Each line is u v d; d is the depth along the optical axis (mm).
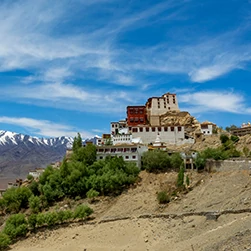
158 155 121500
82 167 118500
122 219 91750
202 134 162375
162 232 78875
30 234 95938
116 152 129500
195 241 67125
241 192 86875
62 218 96375
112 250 76250
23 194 116625
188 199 94875
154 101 181375
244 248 54062
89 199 109000
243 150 126312
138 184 113188
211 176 106812
